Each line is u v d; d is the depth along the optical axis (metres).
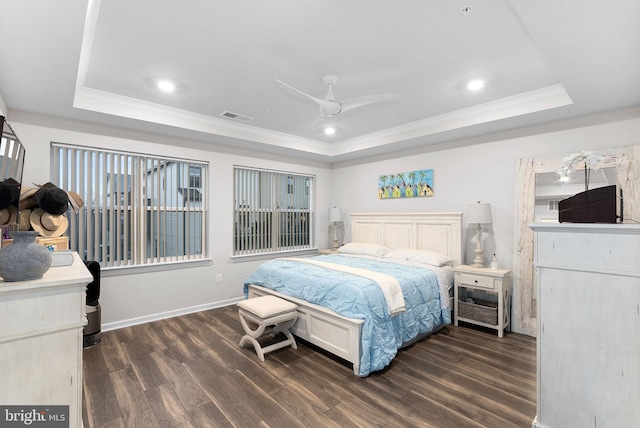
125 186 3.70
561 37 1.82
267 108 3.54
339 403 2.19
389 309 2.71
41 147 3.13
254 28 2.05
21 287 1.14
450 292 3.83
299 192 5.70
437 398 2.25
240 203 4.80
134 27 2.02
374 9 1.86
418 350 3.06
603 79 2.37
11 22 1.67
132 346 3.12
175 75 2.71
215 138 4.18
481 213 3.68
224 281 4.57
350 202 5.74
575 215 1.74
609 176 3.04
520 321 3.54
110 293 3.59
